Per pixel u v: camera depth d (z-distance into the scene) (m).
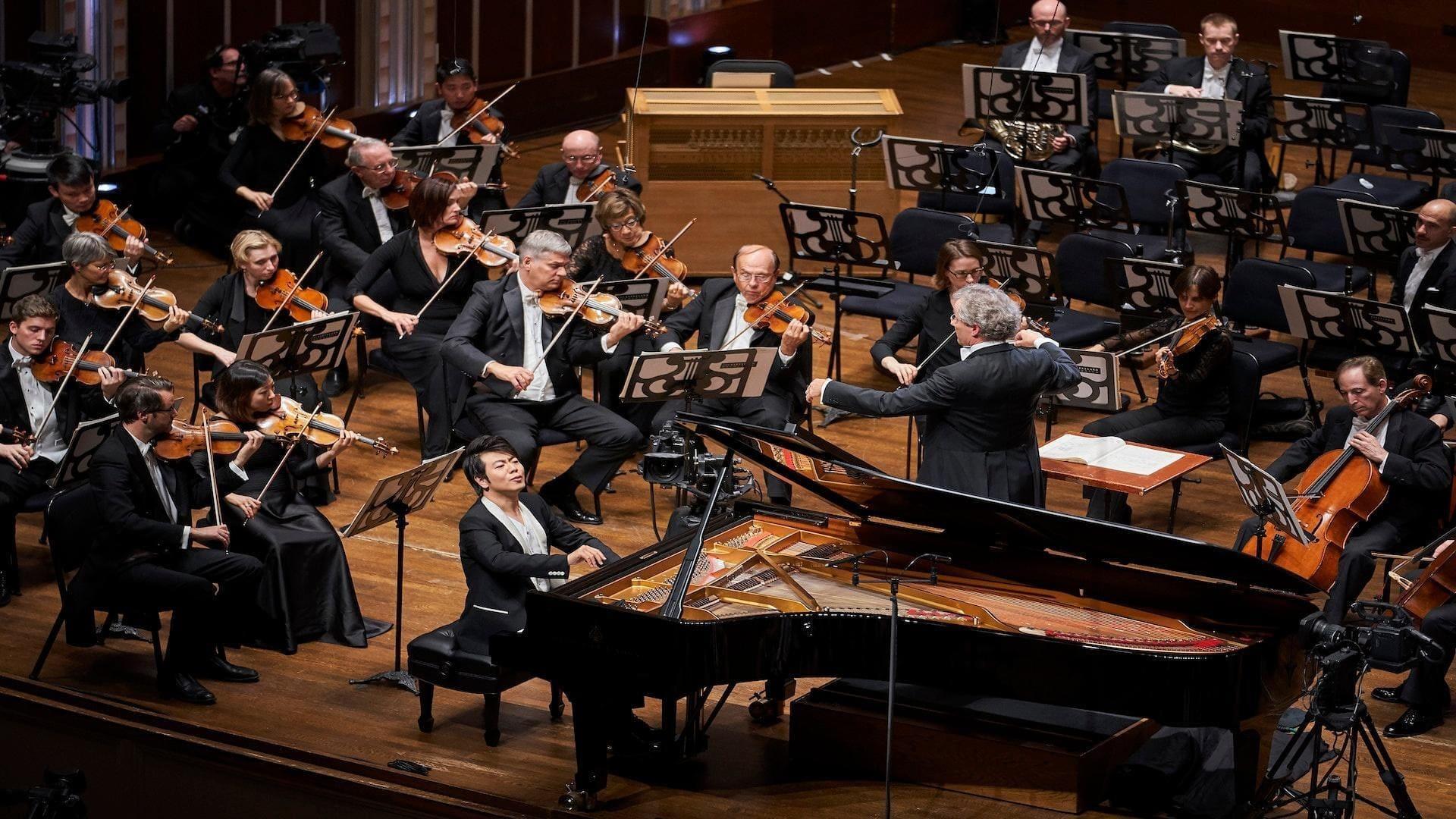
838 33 40.66
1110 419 20.44
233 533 17.14
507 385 19.92
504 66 35.22
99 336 19.94
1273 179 29.89
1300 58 31.06
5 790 13.36
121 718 16.02
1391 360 21.77
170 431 16.56
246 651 17.19
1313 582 17.20
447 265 21.56
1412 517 17.83
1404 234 23.61
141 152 30.62
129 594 15.94
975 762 14.66
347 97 32.88
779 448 14.52
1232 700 13.17
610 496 20.94
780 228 27.44
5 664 16.80
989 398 16.23
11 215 26.30
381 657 17.12
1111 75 31.72
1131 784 14.45
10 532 17.95
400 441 22.08
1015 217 27.50
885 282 23.95
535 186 25.28
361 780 14.98
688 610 13.57
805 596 14.20
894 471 21.50
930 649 13.70
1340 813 13.43
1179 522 20.59
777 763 15.32
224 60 28.03
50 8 28.30
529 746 15.59
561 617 13.70
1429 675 15.94
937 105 37.34
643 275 21.83
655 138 26.77
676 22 37.38
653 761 15.20
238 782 15.67
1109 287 22.67
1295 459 18.77
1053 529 14.13
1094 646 13.30
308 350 18.98
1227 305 23.64
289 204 25.94
